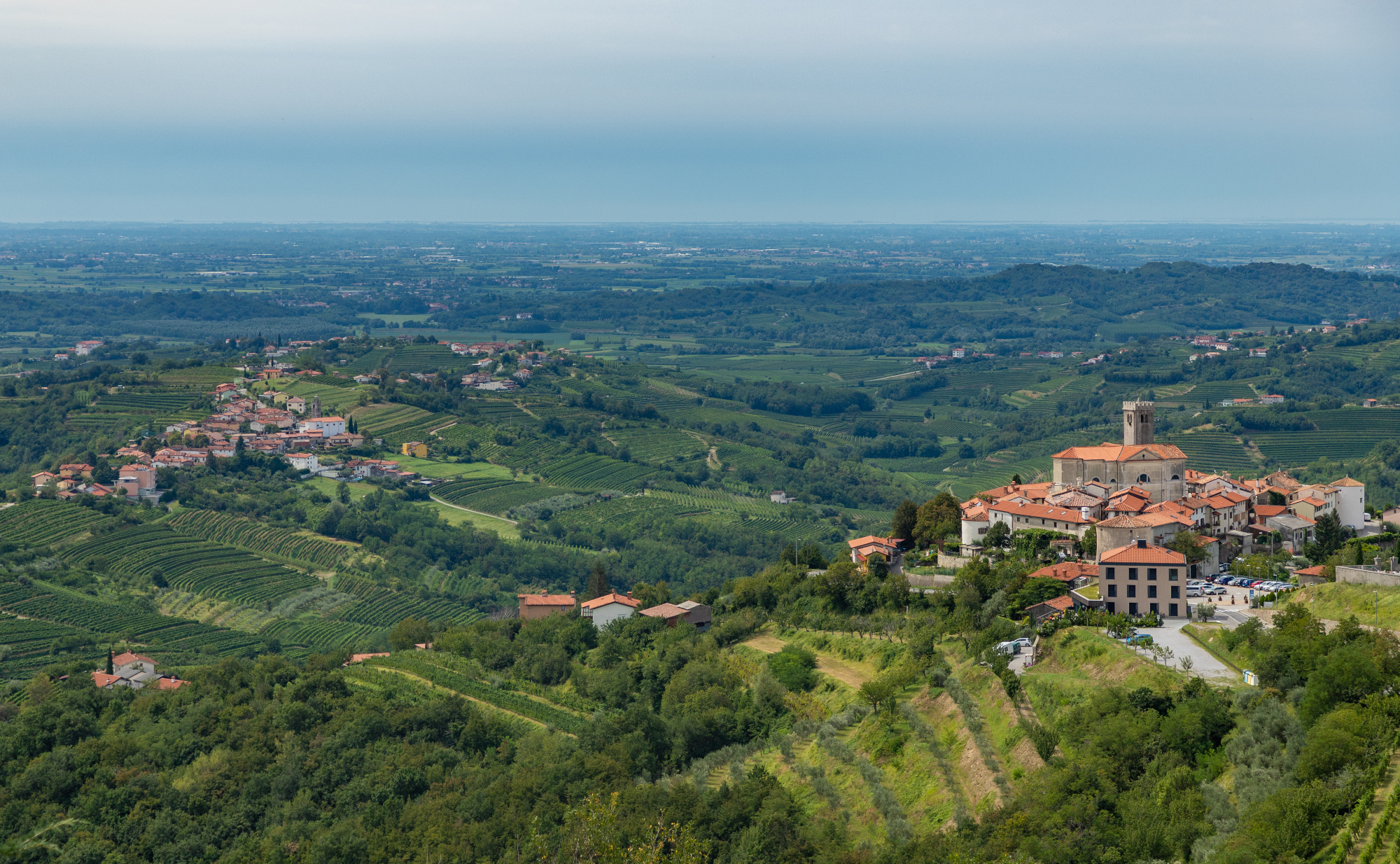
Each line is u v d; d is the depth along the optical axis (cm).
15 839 16562
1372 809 10212
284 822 17162
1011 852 11825
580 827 14250
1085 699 13738
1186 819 11125
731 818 14762
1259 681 13025
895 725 15625
